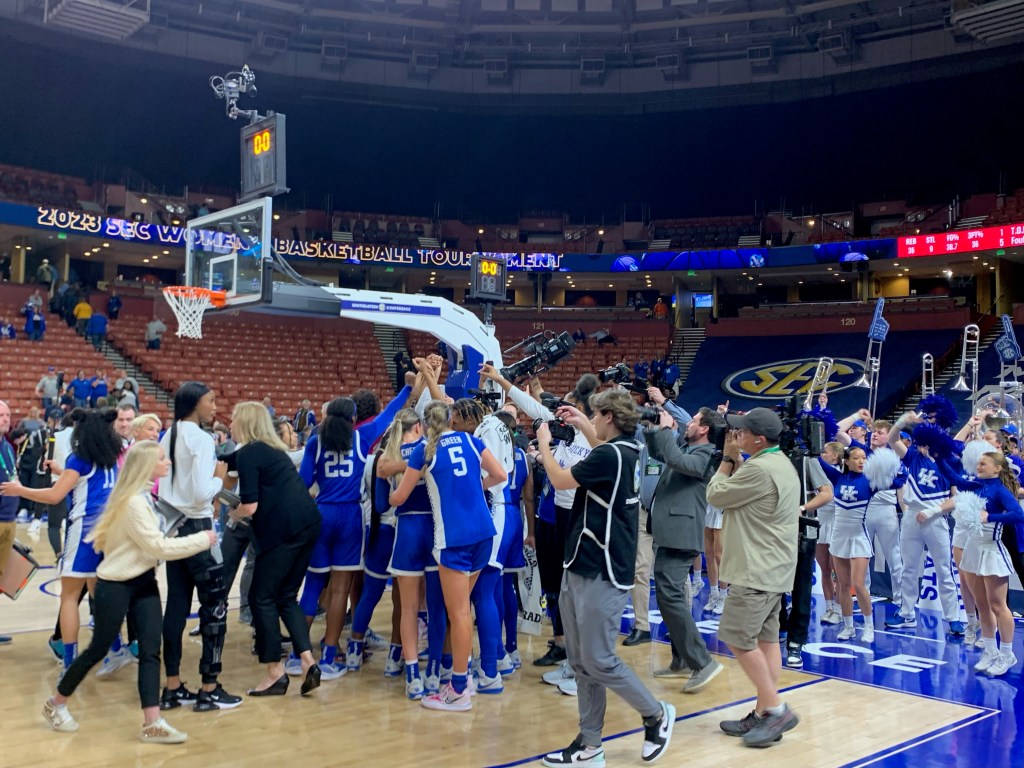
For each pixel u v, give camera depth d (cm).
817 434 571
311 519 488
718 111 2716
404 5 2500
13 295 2127
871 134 2798
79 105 2625
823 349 2491
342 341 2473
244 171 795
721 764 404
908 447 770
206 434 475
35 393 1764
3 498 545
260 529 481
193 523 470
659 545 539
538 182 3144
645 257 2562
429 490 480
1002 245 2175
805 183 3019
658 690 533
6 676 525
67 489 486
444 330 760
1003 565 572
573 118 2797
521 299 3022
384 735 432
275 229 2722
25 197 2386
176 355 2155
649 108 2692
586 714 400
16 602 748
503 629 569
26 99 2562
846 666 590
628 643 652
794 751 422
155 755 398
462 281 2888
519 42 2625
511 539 547
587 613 392
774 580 436
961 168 2814
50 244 2336
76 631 502
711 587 784
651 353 2650
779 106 2667
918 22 2341
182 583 473
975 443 735
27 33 2212
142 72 2458
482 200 3191
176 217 2586
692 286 2908
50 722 435
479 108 2725
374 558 540
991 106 2584
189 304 812
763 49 2509
